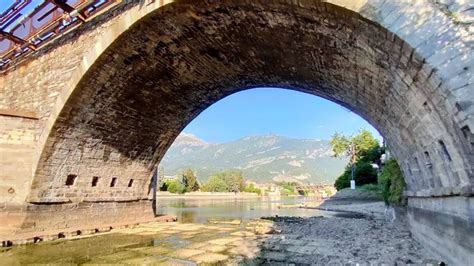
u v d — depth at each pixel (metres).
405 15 4.88
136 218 15.88
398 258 8.04
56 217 11.88
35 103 11.66
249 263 7.88
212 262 8.03
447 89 4.52
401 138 8.59
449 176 6.05
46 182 11.49
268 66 10.62
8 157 10.96
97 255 8.90
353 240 11.08
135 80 10.98
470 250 5.29
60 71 11.02
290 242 10.80
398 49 5.19
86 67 9.72
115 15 9.36
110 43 9.04
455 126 4.89
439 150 6.10
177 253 9.13
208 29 8.53
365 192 35.88
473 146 4.66
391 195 15.51
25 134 11.21
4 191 10.83
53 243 10.66
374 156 42.38
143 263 7.99
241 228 14.62
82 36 10.49
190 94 13.30
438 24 4.64
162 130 14.88
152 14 8.00
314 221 17.33
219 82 12.83
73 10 9.88
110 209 14.30
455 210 5.94
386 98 7.70
